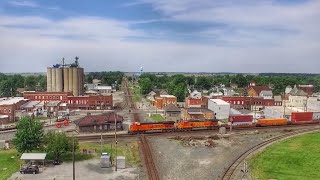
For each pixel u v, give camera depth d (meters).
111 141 83.94
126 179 55.72
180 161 67.44
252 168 62.25
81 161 66.56
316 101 131.38
